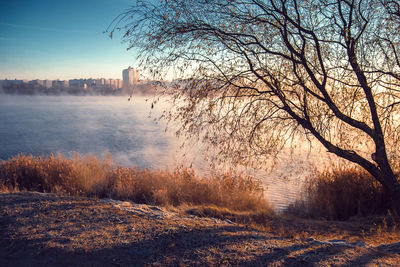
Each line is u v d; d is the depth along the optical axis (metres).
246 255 4.24
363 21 6.88
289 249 4.53
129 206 6.91
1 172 10.84
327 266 3.92
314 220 7.76
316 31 6.94
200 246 4.53
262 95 7.13
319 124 6.91
